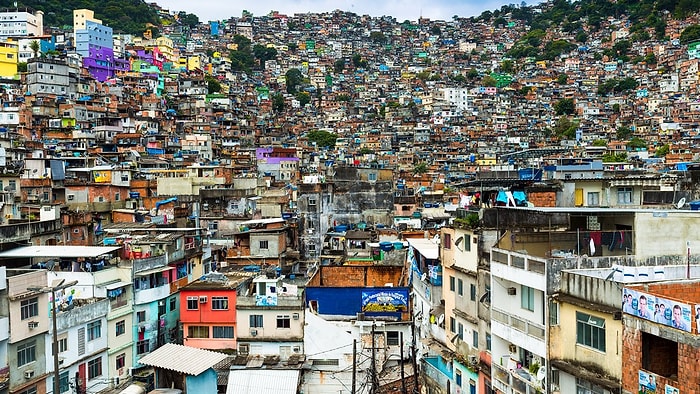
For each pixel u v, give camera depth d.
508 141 193.25
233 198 86.56
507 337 32.75
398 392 46.03
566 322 28.33
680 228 31.91
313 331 46.91
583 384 27.34
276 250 64.56
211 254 61.81
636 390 24.33
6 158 90.31
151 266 48.53
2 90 159.75
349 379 46.25
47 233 57.94
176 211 76.69
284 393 43.03
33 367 38.12
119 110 158.88
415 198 89.50
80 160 103.88
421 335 46.88
